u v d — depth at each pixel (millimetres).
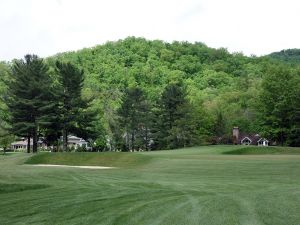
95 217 12070
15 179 25609
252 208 12953
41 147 124312
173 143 87125
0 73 133250
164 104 91000
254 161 36812
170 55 192875
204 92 150250
